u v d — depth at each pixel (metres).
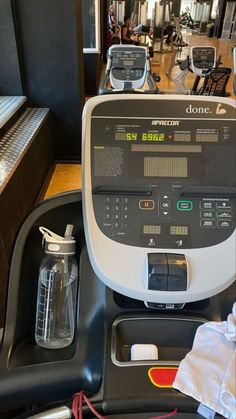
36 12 2.92
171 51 10.29
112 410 0.62
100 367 0.71
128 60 3.86
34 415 0.66
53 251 0.81
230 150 0.73
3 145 2.39
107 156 0.73
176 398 0.62
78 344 0.82
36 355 0.83
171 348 0.80
